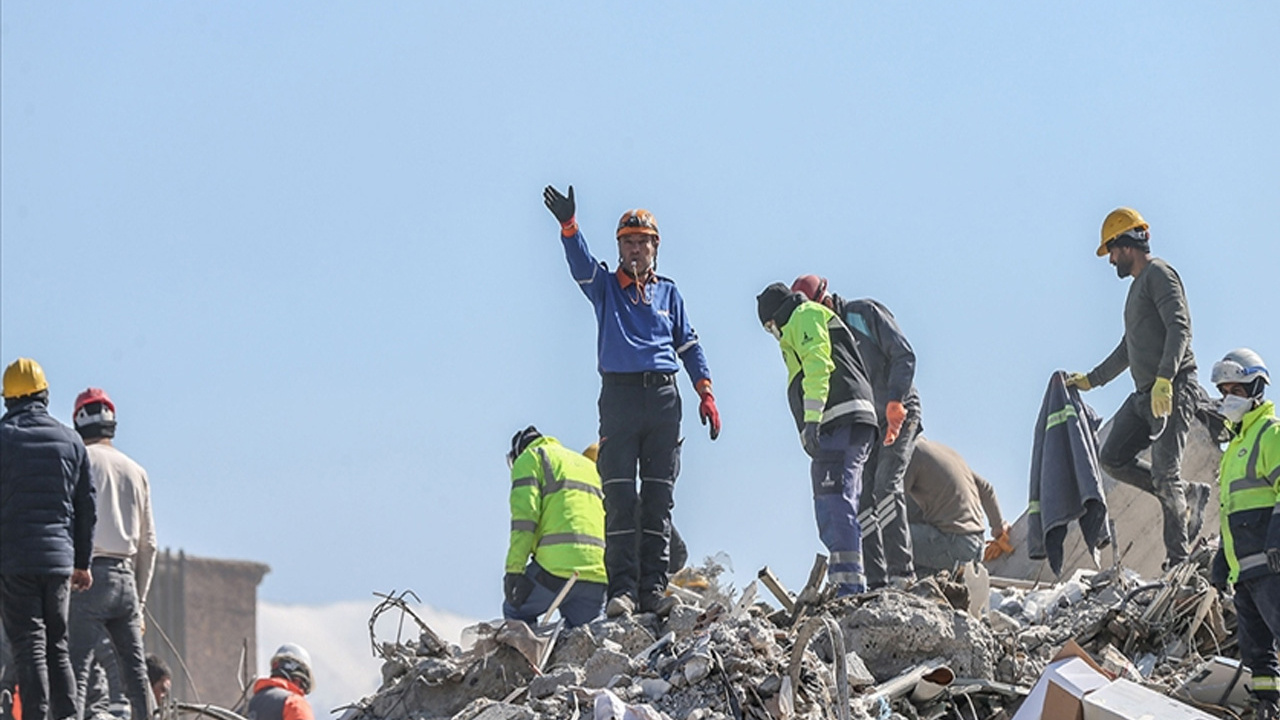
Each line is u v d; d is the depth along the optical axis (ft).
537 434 148.56
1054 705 117.70
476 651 137.49
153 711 139.33
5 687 144.15
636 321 141.59
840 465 147.64
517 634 134.62
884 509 155.63
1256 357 126.11
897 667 130.31
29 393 129.70
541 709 122.52
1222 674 128.36
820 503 148.05
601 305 141.59
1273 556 120.26
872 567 153.69
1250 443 124.26
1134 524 180.24
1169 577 148.46
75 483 130.11
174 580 394.73
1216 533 178.60
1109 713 114.62
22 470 127.34
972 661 130.41
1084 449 164.96
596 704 114.52
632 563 139.03
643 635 133.80
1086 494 163.12
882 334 154.30
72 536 130.00
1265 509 122.93
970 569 144.77
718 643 121.29
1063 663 122.01
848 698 111.86
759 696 116.06
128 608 140.67
